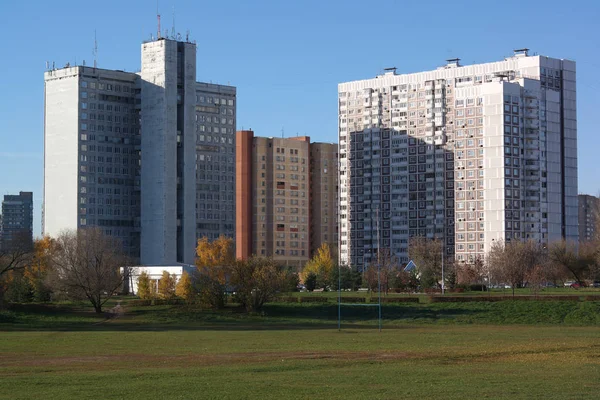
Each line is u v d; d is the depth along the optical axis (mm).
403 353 118000
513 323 196625
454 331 170125
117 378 89125
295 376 90062
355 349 125938
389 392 77812
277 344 136500
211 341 143625
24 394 78062
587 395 75312
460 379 86562
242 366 100875
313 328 183125
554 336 152875
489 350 121312
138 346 133375
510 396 74875
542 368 96938
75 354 119438
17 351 124438
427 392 77562
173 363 105938
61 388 81688
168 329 179875
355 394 76688
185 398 75062
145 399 74688
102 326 191250
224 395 76625
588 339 144500
